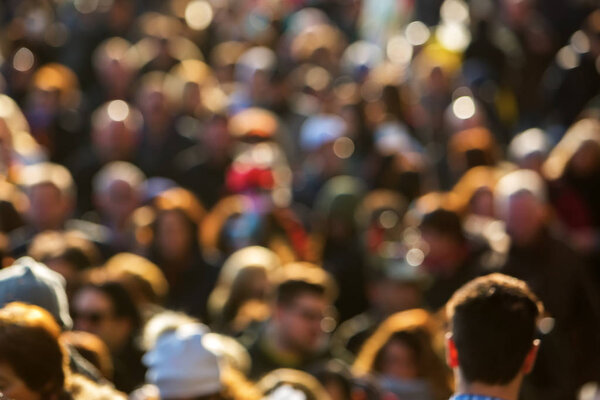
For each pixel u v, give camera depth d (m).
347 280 21.73
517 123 33.72
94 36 36.41
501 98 33.72
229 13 40.41
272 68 32.31
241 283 18.58
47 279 11.41
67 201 22.23
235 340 17.23
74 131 31.20
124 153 27.89
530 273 18.17
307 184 27.06
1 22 38.41
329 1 41.19
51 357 9.72
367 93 32.69
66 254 17.06
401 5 39.91
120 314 15.73
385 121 30.20
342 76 36.09
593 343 18.09
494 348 9.97
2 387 9.59
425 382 16.38
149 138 28.64
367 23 40.62
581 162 22.58
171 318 13.50
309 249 23.16
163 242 21.59
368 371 16.47
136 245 22.41
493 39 34.06
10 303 11.11
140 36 36.94
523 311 10.03
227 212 22.98
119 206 23.75
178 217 21.64
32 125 30.86
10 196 21.12
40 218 21.83
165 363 12.98
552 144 30.81
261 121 28.25
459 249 19.12
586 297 18.14
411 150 29.34
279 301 16.59
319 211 24.91
